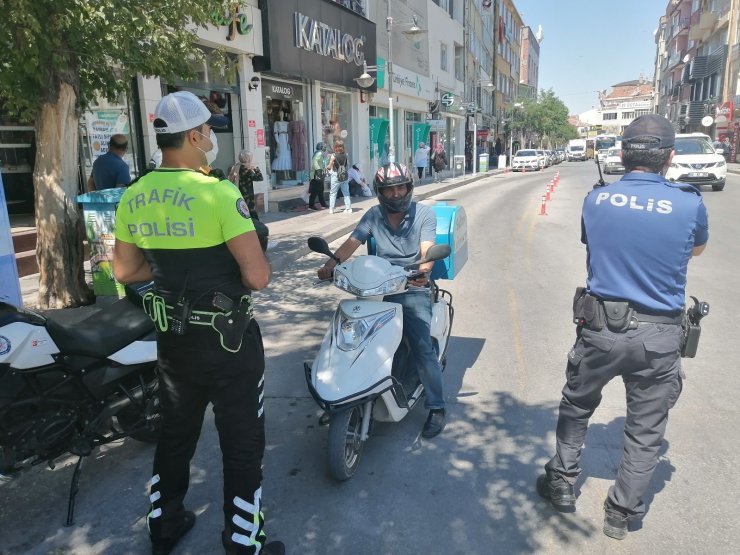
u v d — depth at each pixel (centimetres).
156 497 283
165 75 662
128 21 535
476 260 957
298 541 297
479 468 360
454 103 3391
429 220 391
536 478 349
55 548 296
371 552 288
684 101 5912
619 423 408
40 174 654
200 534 304
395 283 360
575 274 855
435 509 321
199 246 248
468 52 4031
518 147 6531
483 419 421
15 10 484
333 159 1442
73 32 547
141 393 352
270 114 1599
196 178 249
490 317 655
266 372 509
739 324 606
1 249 528
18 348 295
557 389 469
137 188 256
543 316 657
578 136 10781
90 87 677
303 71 1575
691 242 264
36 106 623
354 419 355
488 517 313
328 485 344
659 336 269
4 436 303
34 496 338
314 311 686
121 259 269
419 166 2708
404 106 2686
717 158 1891
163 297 258
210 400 274
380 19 2280
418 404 446
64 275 668
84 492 342
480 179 3262
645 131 275
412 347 391
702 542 289
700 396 446
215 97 1324
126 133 1055
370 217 398
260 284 254
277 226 1254
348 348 349
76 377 322
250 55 1390
